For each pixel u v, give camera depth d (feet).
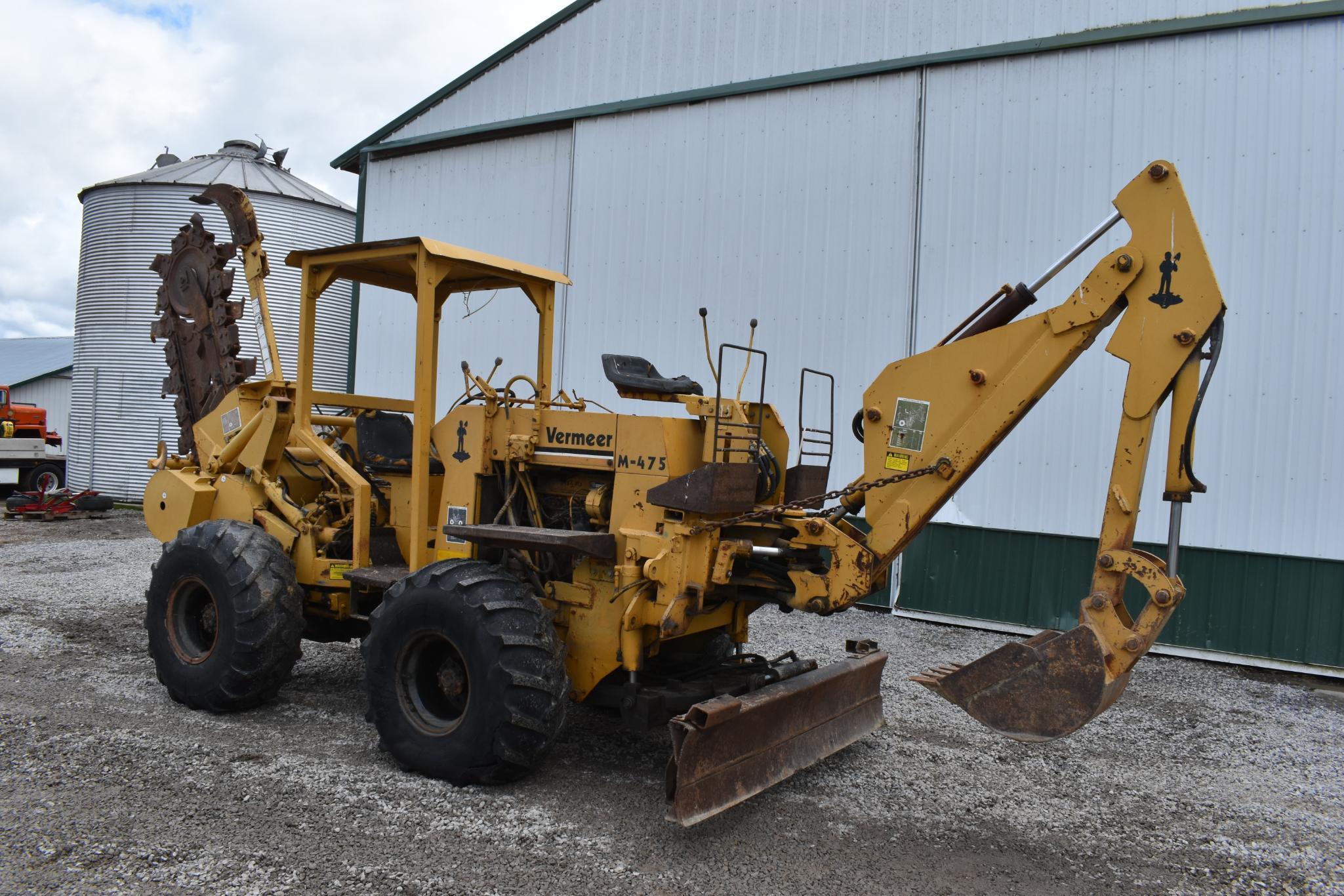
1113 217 11.44
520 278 16.55
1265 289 23.21
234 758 13.35
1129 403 11.16
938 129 26.81
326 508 17.03
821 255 28.37
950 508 26.40
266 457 17.01
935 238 26.86
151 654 16.52
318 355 50.29
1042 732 10.96
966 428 11.94
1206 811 13.38
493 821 11.53
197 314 20.18
